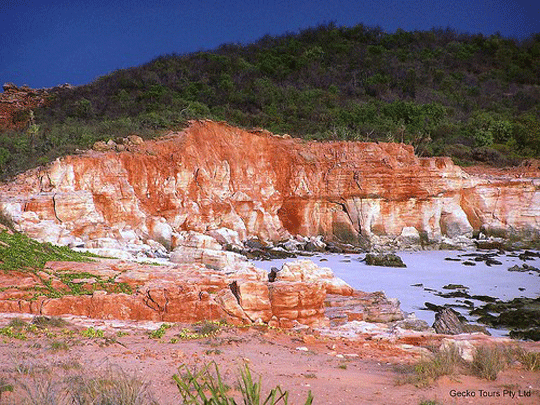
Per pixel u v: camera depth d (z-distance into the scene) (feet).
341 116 208.33
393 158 153.79
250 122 198.80
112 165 133.49
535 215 151.74
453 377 31.99
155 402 23.17
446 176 150.92
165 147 143.74
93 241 104.83
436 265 117.39
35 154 144.36
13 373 27.61
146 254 108.58
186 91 223.51
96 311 54.85
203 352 38.55
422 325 59.57
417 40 321.93
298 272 69.10
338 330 54.90
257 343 44.80
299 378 31.45
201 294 55.88
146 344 41.65
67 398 23.06
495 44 319.27
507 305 80.89
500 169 180.75
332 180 150.10
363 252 138.10
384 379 32.81
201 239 101.40
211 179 145.18
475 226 152.97
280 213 151.53
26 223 103.24
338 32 318.04
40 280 59.67
